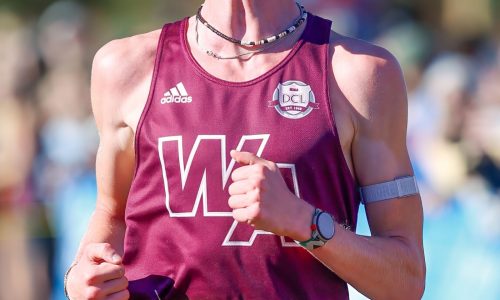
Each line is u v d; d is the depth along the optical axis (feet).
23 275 77.77
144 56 32.63
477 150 71.46
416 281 31.63
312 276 30.96
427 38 95.55
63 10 93.04
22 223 77.51
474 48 92.79
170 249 31.24
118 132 32.81
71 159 77.00
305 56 31.40
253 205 28.17
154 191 31.40
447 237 65.05
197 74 31.45
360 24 99.86
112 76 32.73
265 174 28.35
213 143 30.55
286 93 30.78
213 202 30.48
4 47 92.99
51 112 79.20
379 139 31.37
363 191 31.86
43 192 77.15
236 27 31.89
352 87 31.17
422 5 122.93
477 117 74.90
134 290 31.55
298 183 30.40
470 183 69.82
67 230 73.00
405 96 32.04
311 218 29.01
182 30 32.58
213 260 30.58
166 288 31.27
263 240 30.35
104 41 106.01
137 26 117.08
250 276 30.58
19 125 79.10
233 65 31.55
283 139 30.37
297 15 32.32
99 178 33.88
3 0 133.90
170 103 31.27
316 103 30.76
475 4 128.77
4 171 79.00
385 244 30.91
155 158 31.22
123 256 32.35
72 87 79.56
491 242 64.44
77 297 30.83
